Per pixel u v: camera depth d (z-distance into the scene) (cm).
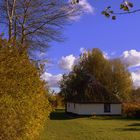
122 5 849
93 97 6425
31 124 1396
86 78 6775
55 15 2822
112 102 6438
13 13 2648
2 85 1102
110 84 8400
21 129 1247
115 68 8500
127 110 5900
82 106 6391
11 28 2556
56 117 6047
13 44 1312
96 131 3312
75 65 7406
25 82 1288
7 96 1114
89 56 8375
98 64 8381
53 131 3241
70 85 7056
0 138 1098
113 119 5459
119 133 3098
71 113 7044
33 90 1412
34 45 2794
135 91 9719
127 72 8600
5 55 1152
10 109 1129
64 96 7238
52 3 2795
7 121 1114
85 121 4975
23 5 2692
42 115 1692
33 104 1421
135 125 4125
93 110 6419
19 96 1212
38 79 1562
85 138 2681
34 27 2764
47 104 1770
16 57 1238
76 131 3303
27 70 1334
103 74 8394
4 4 2614
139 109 5716
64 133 3073
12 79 1162
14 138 1177
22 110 1238
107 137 2755
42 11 2778
